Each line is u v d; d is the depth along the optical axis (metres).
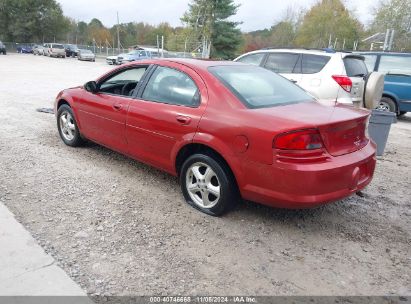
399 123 10.70
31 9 67.31
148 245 3.26
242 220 3.79
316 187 3.16
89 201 4.04
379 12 45.44
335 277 2.99
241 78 4.10
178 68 4.20
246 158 3.38
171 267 2.98
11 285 2.65
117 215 3.76
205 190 3.82
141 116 4.32
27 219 3.57
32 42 69.19
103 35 85.94
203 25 43.16
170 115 3.99
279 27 57.62
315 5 54.94
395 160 6.48
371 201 4.52
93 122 5.18
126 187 4.46
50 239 3.25
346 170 3.31
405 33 43.03
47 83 15.02
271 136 3.21
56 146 5.92
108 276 2.83
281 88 4.28
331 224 3.85
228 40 42.94
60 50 44.84
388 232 3.76
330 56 7.44
